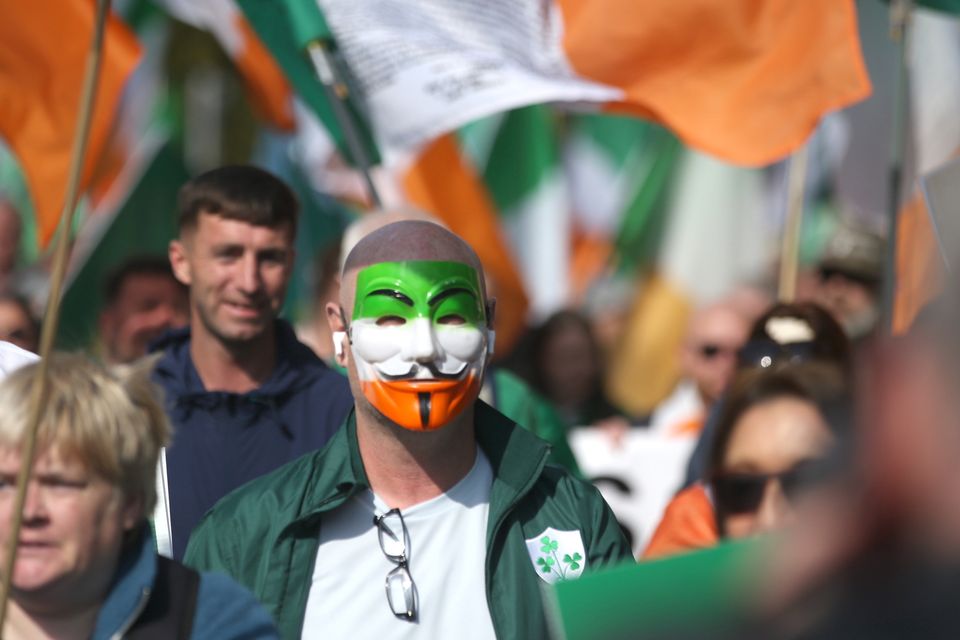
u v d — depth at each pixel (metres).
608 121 34.28
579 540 11.42
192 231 15.03
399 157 26.91
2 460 8.34
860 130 23.66
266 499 11.48
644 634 4.86
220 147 30.92
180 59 30.88
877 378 4.20
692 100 18.05
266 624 8.85
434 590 11.20
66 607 8.48
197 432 14.60
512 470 11.46
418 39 18.20
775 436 10.26
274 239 15.05
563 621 5.02
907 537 4.11
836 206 27.69
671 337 31.56
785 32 17.86
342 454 11.52
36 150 19.17
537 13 18.33
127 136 30.31
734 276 31.59
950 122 23.48
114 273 21.33
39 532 8.30
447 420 11.21
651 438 20.33
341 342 11.85
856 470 4.23
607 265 33.19
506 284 27.12
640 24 18.12
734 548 4.73
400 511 11.36
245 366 14.95
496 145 32.72
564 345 24.64
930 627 4.08
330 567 11.29
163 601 8.66
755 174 31.75
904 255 18.23
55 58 19.14
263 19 18.12
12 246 28.95
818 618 4.25
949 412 4.02
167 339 15.34
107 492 8.40
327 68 17.48
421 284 11.34
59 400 8.34
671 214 31.92
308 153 28.67
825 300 23.34
